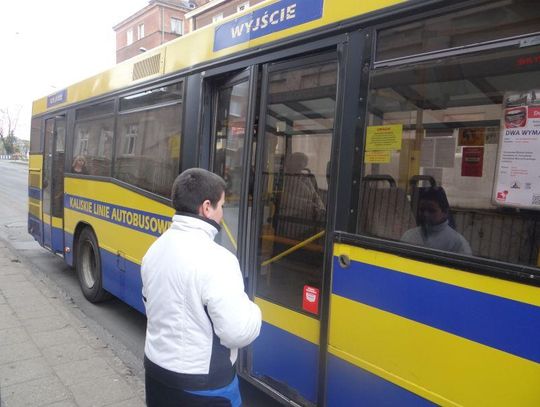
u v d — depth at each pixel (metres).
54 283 6.86
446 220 2.10
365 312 2.37
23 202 18.19
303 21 2.81
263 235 3.13
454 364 1.99
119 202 5.00
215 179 1.91
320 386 2.61
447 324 2.02
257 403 3.51
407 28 2.26
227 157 3.55
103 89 5.55
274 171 3.06
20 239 10.46
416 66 2.21
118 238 5.04
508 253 1.88
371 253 2.35
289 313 2.89
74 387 3.51
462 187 2.06
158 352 1.83
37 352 4.11
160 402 1.82
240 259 3.23
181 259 1.77
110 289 5.28
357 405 2.41
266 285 3.10
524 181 1.86
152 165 4.39
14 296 5.67
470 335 1.94
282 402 2.87
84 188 5.95
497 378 1.84
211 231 1.87
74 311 5.54
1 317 4.94
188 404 1.76
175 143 4.04
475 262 1.93
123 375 3.73
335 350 2.53
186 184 1.87
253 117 3.20
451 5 2.07
